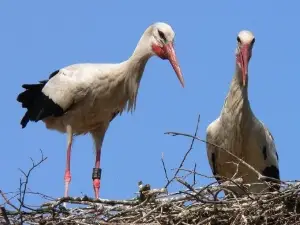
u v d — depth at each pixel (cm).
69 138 1579
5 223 1271
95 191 1572
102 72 1569
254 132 1505
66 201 1329
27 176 1289
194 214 1299
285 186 1307
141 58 1588
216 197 1296
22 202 1282
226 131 1503
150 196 1305
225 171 1534
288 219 1283
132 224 1260
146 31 1593
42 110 1602
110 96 1578
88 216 1302
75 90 1562
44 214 1315
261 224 1287
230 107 1499
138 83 1603
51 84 1598
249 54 1498
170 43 1570
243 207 1282
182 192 1298
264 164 1525
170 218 1293
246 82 1494
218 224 1302
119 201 1333
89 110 1574
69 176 1549
